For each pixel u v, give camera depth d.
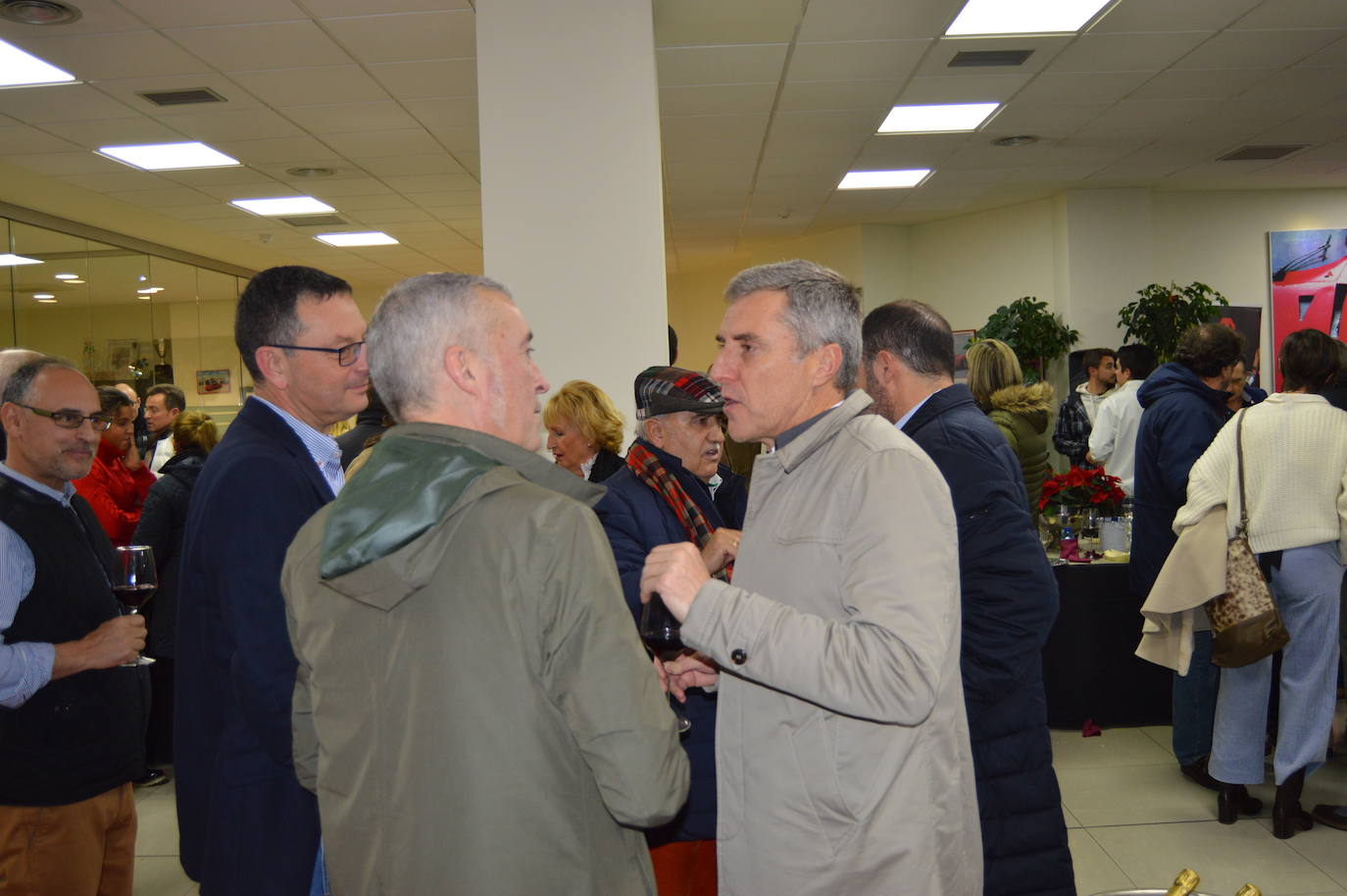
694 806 1.79
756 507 1.40
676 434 2.02
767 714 1.29
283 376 1.66
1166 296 8.28
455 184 7.71
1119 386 6.50
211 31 4.51
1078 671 4.43
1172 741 4.00
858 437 1.30
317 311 1.65
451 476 1.04
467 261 11.59
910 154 7.27
